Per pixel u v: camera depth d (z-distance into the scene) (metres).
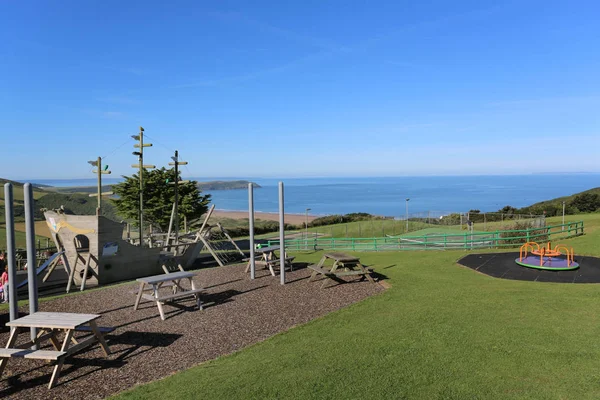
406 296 9.06
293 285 10.63
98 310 8.53
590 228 23.61
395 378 4.76
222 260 18.69
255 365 5.31
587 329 6.45
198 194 29.66
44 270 14.20
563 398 4.25
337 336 6.44
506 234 21.70
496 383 4.61
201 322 7.51
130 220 29.16
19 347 5.45
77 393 4.73
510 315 7.33
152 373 5.27
